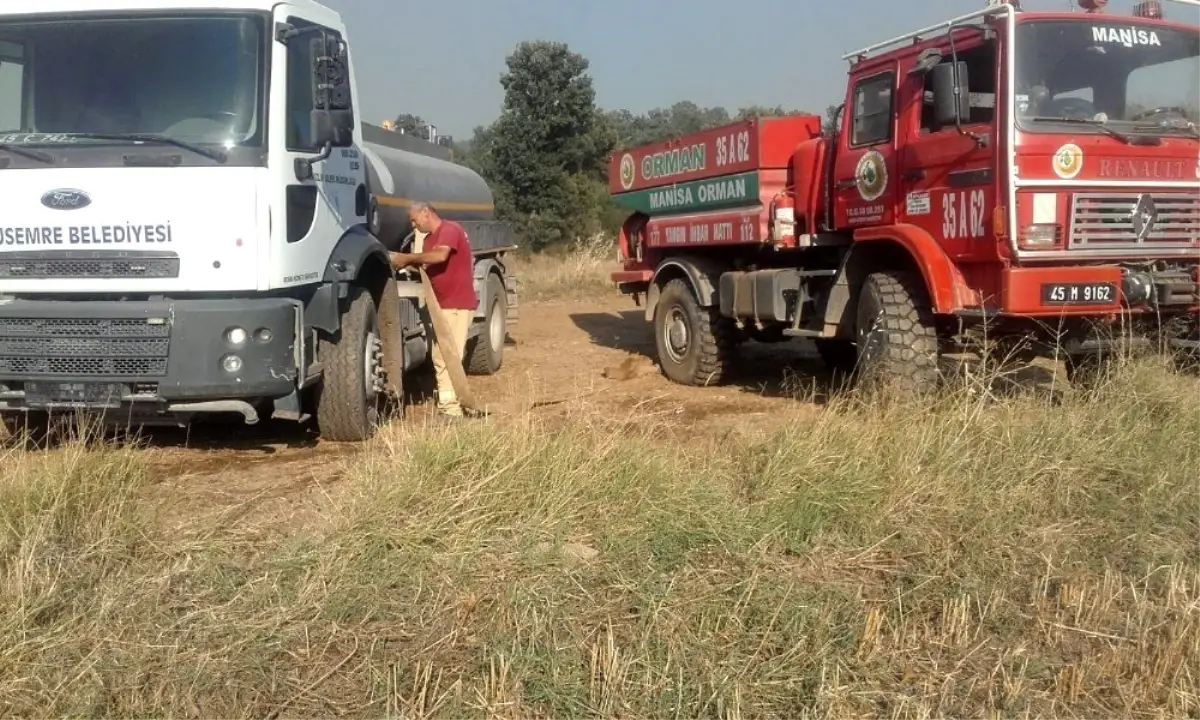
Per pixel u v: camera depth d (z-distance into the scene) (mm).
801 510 5023
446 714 3471
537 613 4109
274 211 6328
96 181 6145
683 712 3512
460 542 4648
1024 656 3910
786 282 8758
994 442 5750
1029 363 7227
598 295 19703
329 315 6973
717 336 9719
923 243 7230
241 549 4785
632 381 10289
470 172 11789
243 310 6203
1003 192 6660
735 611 4145
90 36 6449
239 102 6316
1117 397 6324
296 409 6777
